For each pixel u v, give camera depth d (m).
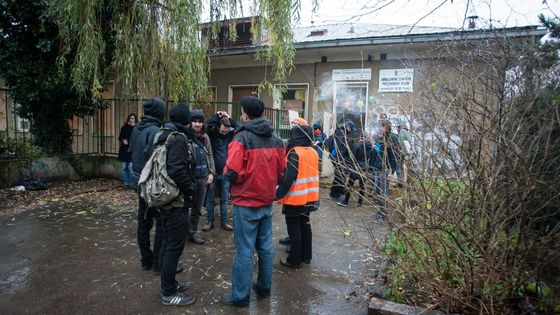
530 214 2.56
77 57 6.57
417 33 8.48
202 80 6.55
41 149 8.41
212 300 3.18
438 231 2.89
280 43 5.69
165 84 6.80
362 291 3.39
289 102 10.65
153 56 6.31
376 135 4.40
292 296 3.29
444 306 2.83
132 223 5.47
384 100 9.16
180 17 5.59
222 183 5.16
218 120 5.10
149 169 2.96
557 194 2.50
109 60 7.38
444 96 3.21
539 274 2.55
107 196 7.25
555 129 2.57
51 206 6.42
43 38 7.54
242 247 3.01
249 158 2.93
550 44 3.34
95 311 2.96
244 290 3.04
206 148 4.75
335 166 3.84
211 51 6.99
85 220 5.60
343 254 4.34
